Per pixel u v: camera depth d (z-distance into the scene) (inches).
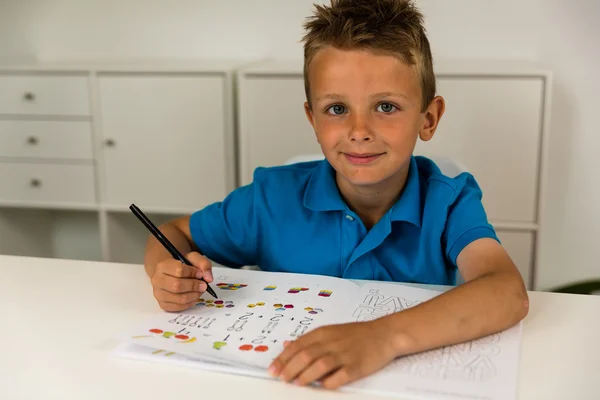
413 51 38.3
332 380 25.7
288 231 45.3
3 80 90.0
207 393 25.7
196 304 33.7
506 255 37.6
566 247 92.6
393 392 25.4
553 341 30.1
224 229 47.0
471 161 80.2
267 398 25.3
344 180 42.0
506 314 30.6
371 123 37.8
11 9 101.5
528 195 79.8
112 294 36.2
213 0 95.3
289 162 54.8
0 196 93.7
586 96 88.0
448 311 29.7
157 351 28.8
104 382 26.6
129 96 87.2
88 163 90.4
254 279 37.4
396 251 42.4
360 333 28.0
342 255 43.3
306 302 33.8
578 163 90.0
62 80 88.4
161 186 89.0
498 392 25.3
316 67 38.7
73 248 108.7
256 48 95.5
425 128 43.8
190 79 85.1
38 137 90.9
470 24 88.9
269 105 82.7
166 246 36.7
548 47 87.7
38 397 25.5
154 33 98.0
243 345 29.0
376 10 38.4
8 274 39.6
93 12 99.2
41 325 32.2
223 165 86.7
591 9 85.7
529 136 78.4
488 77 77.9
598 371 27.3
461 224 40.6
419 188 43.1
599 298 35.1
